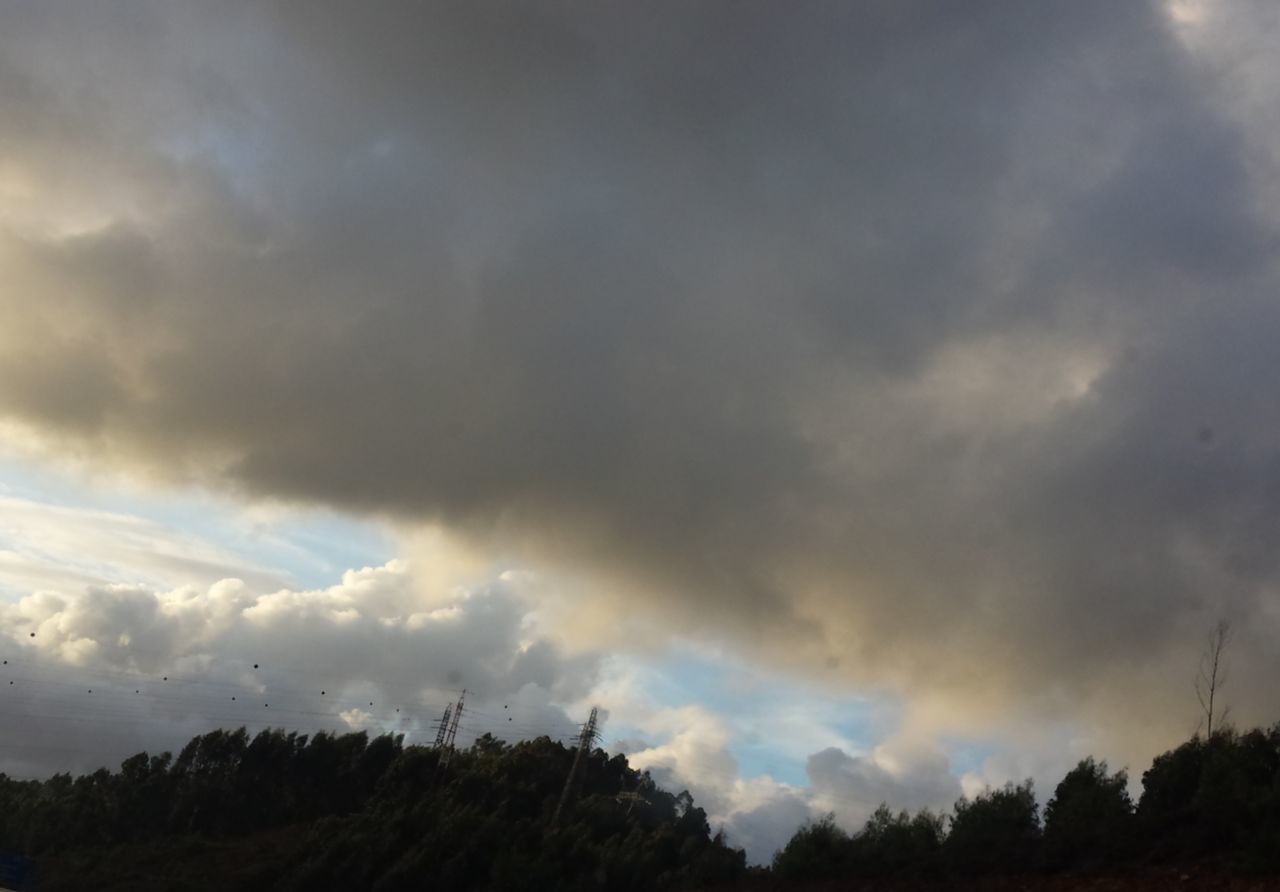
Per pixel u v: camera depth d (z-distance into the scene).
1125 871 25.39
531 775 93.75
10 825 105.00
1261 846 22.52
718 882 42.06
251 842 92.50
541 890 58.94
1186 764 30.12
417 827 74.50
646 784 92.44
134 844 95.75
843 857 35.84
